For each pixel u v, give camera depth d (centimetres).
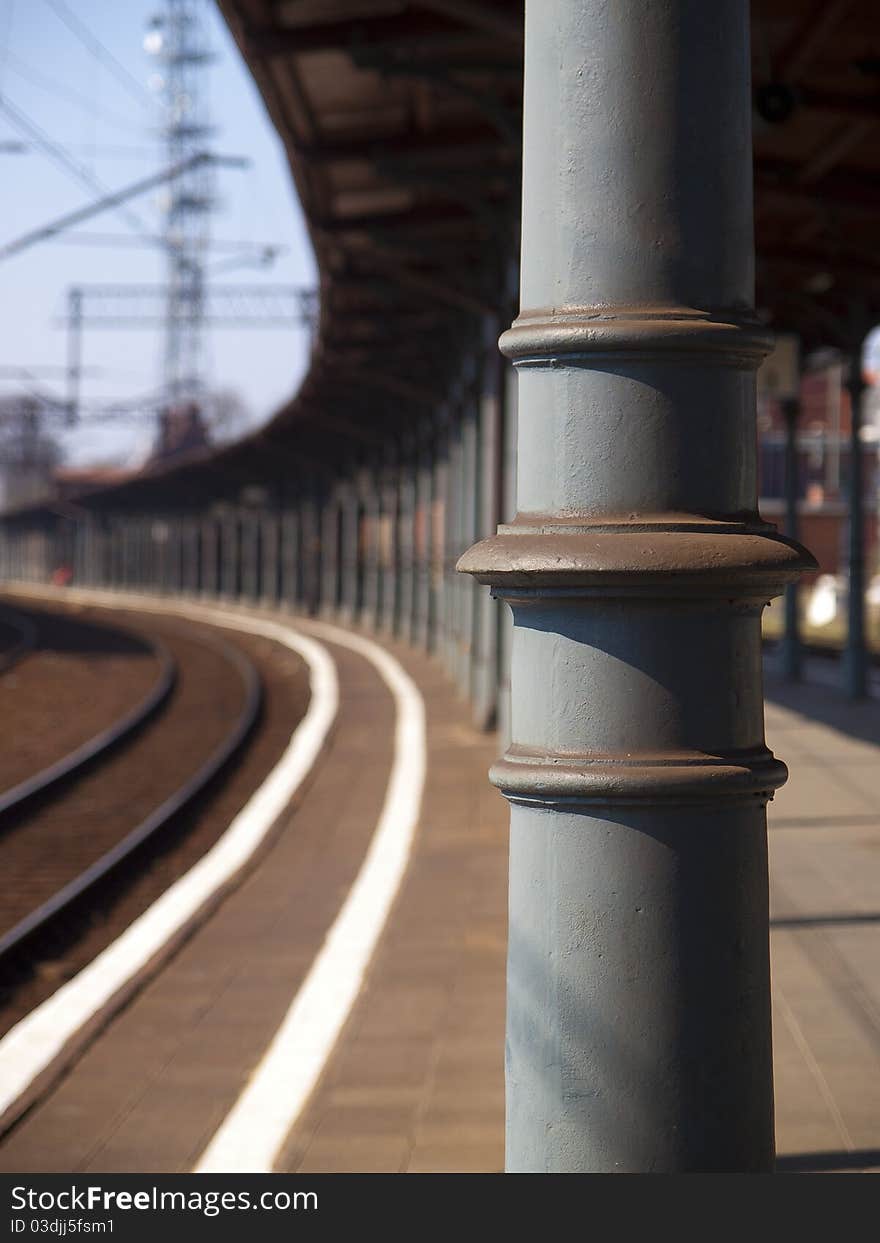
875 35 878
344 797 1218
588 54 188
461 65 938
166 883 1026
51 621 5309
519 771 189
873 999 541
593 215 188
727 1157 190
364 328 2089
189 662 3259
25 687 2675
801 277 1526
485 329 1487
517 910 196
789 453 1755
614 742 186
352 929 733
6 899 977
